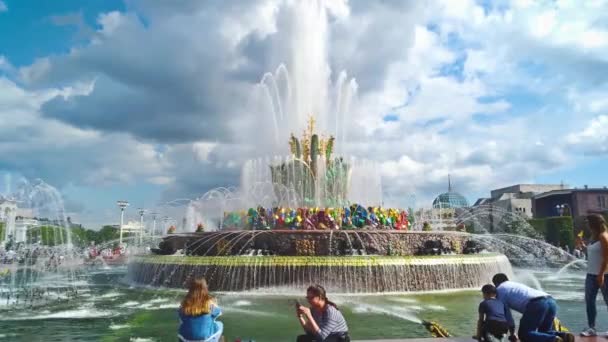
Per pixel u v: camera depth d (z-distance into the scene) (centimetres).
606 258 803
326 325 677
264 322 1227
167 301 1627
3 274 3125
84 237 7269
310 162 2664
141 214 5297
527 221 7006
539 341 729
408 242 2036
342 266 1755
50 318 1316
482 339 772
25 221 4384
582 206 8869
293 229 2109
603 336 823
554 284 2408
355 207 2239
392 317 1295
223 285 1781
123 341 1047
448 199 11731
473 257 1978
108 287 2080
